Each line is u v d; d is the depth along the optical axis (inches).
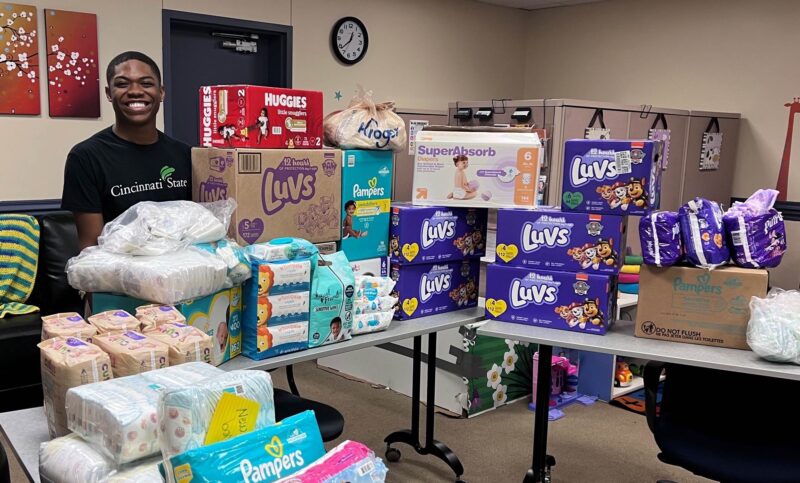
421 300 96.7
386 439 120.0
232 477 41.8
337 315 81.9
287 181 82.3
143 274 65.4
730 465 80.5
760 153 193.0
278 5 178.7
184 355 58.4
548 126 155.9
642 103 215.6
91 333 60.0
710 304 83.8
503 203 95.2
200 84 175.6
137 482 44.2
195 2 164.2
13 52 140.9
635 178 85.7
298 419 47.3
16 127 143.9
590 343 85.0
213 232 73.5
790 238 187.8
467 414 138.3
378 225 93.4
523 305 93.3
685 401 90.6
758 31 188.9
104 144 89.6
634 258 153.9
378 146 90.2
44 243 134.2
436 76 219.0
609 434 132.5
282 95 81.9
